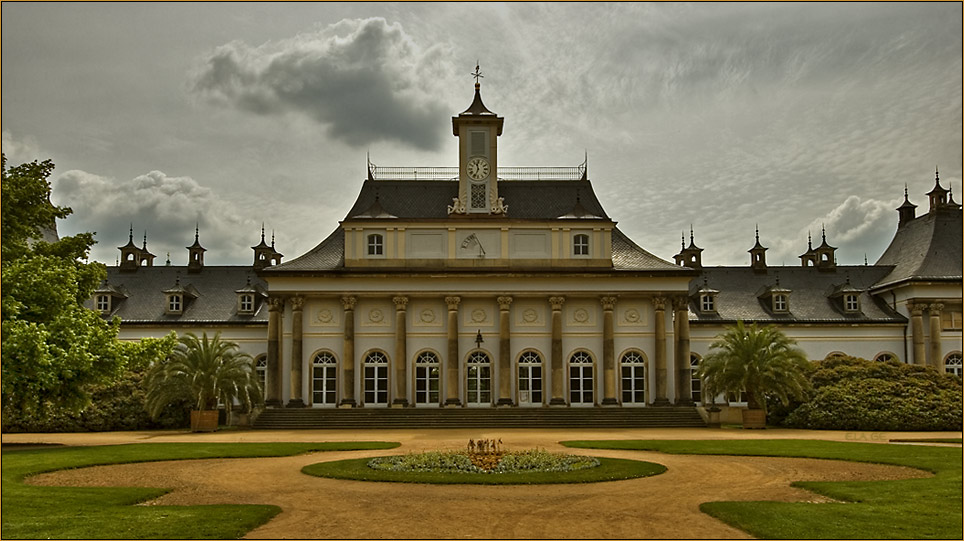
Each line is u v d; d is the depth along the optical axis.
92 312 39.12
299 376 61.84
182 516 18.25
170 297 72.31
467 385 62.91
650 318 63.38
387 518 18.62
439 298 63.28
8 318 34.19
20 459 30.39
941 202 75.19
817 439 41.53
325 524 17.95
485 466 27.06
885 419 50.25
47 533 16.39
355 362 62.62
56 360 34.22
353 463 29.14
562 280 62.59
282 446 37.06
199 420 51.44
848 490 22.05
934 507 19.33
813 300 74.25
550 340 63.06
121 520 17.75
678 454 32.94
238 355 55.59
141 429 54.50
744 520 17.84
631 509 19.75
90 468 28.36
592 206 67.25
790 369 53.06
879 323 71.00
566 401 62.59
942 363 68.81
